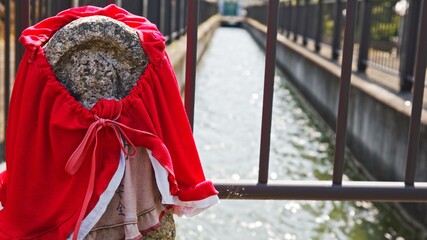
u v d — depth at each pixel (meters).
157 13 7.46
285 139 8.59
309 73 12.55
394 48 8.97
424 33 2.23
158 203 1.62
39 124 1.51
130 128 1.51
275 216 5.18
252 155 7.36
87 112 1.50
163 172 1.55
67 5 3.49
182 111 1.64
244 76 16.20
